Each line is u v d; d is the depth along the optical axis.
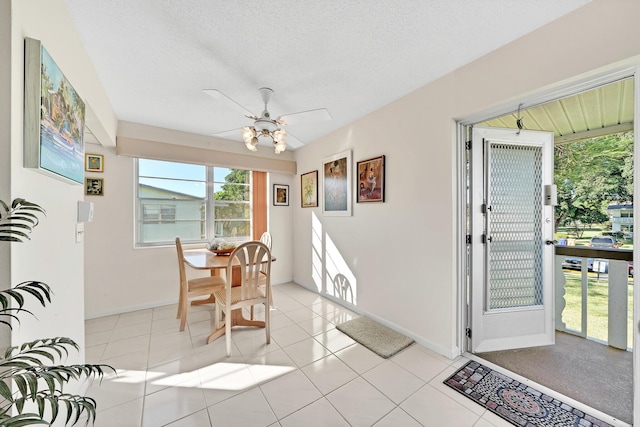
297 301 3.45
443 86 2.10
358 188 3.00
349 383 1.76
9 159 0.88
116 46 1.70
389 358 2.06
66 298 1.40
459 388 1.70
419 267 2.30
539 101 1.72
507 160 2.20
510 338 2.17
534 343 2.19
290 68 1.98
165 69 1.98
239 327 2.63
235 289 2.44
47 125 1.05
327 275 3.58
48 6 1.16
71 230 1.47
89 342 2.31
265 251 2.31
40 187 1.10
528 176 2.24
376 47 1.74
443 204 2.10
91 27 1.52
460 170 2.09
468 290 2.14
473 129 2.11
